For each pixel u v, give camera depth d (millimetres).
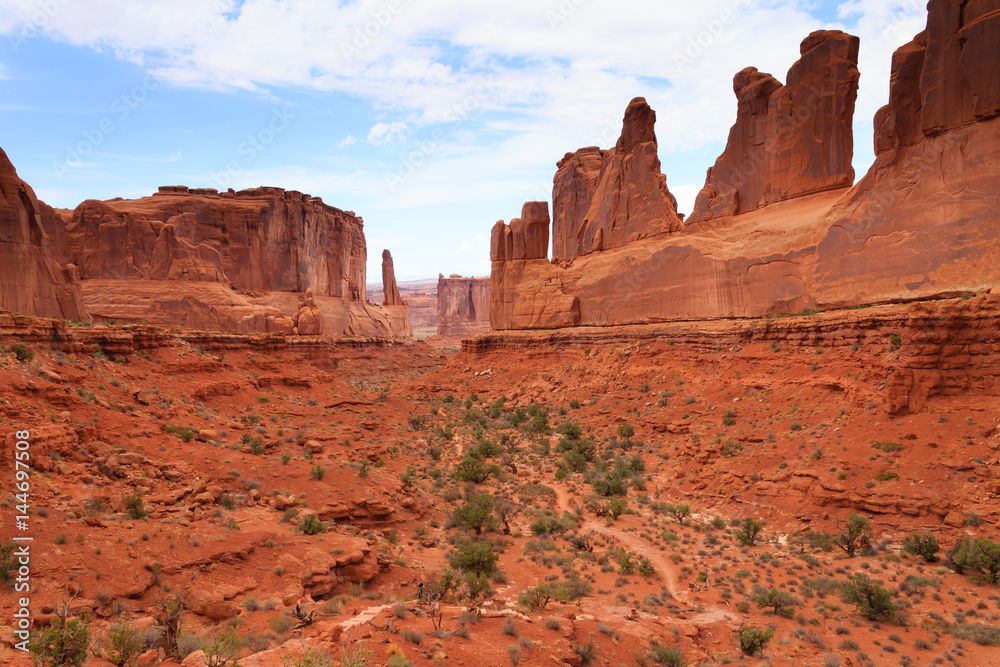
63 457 20625
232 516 21094
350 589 19016
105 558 15516
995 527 22672
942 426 27953
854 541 25047
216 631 14367
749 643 16844
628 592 22141
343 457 32719
